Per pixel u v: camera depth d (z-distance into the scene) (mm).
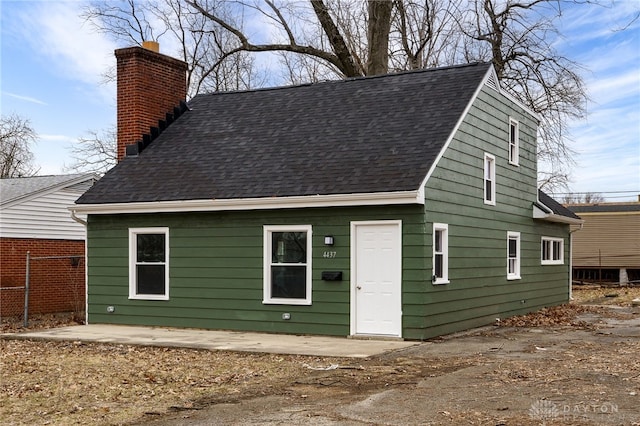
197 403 8727
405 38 31594
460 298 15812
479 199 17156
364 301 14547
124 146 19266
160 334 15617
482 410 7836
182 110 20312
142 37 33969
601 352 12234
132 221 17312
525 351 12531
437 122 15680
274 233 15703
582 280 38688
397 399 8570
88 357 12750
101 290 17719
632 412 7570
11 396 9328
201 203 15914
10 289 20328
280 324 15453
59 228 23625
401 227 14188
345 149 15836
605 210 39156
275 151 16812
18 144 50375
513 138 20312
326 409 8148
